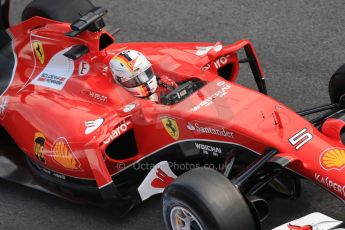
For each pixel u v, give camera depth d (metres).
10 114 14.80
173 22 20.50
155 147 13.73
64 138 13.70
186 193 11.41
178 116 13.17
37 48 15.45
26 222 14.12
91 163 13.17
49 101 14.51
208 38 19.62
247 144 12.57
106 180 13.06
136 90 13.84
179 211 11.86
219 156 13.05
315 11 20.08
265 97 13.30
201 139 13.09
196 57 14.75
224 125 12.74
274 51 18.75
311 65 18.06
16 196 14.89
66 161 13.71
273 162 11.75
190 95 13.54
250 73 18.14
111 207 13.41
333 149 12.20
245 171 11.88
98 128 13.46
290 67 18.08
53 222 14.02
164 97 13.73
